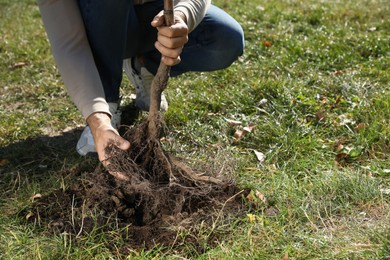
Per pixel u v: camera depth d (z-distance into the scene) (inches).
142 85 103.3
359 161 89.4
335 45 128.6
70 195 82.4
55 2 78.0
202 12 80.9
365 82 110.2
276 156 90.4
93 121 75.5
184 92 113.2
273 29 141.3
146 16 91.3
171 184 75.9
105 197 78.3
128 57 94.0
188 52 96.7
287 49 130.0
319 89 110.1
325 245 71.5
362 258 68.9
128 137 79.2
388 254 68.7
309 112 102.1
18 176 88.7
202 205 79.3
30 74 126.2
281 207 78.1
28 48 137.8
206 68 99.0
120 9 82.0
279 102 104.7
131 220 78.0
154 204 77.1
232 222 76.1
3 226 77.8
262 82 110.5
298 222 76.2
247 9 154.8
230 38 95.6
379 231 72.8
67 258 72.0
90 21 81.9
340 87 109.6
